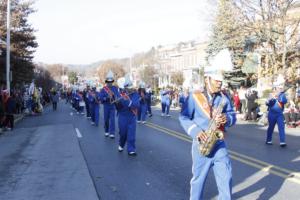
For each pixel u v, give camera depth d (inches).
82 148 550.9
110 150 529.0
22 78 1638.8
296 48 1194.6
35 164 448.5
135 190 329.4
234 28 1188.5
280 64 1163.3
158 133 706.2
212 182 343.0
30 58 1718.8
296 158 455.8
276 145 562.6
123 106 485.1
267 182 344.8
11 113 861.2
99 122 957.8
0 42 1408.7
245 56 1489.9
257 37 1205.7
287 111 850.1
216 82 227.8
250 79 1590.8
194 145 230.7
